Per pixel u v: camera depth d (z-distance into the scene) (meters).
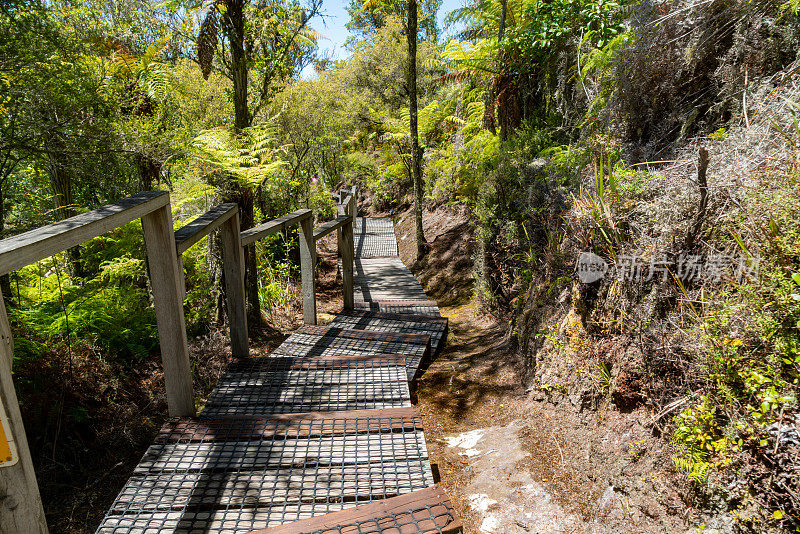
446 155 10.08
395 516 1.86
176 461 2.21
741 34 2.94
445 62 8.55
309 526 1.81
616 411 2.43
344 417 2.60
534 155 5.70
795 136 2.16
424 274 8.90
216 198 5.19
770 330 1.77
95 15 6.23
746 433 1.73
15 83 3.58
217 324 4.62
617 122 3.77
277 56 7.26
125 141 4.36
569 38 5.68
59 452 2.74
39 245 1.38
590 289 2.83
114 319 3.87
